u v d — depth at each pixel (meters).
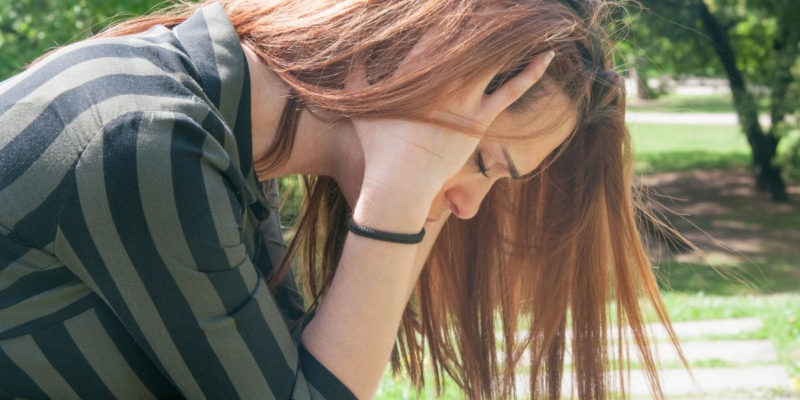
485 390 1.97
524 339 1.96
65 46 1.32
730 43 14.95
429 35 1.32
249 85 1.31
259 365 1.28
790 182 17.09
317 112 1.37
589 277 1.84
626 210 1.78
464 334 1.94
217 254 1.21
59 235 1.18
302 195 1.80
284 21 1.39
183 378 1.26
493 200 1.86
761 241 12.82
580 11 1.49
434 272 1.92
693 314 5.71
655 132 25.19
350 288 1.34
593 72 1.49
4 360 1.24
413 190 1.33
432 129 1.33
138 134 1.16
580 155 1.76
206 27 1.33
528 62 1.39
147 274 1.19
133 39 1.29
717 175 18.00
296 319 1.71
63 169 1.16
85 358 1.26
